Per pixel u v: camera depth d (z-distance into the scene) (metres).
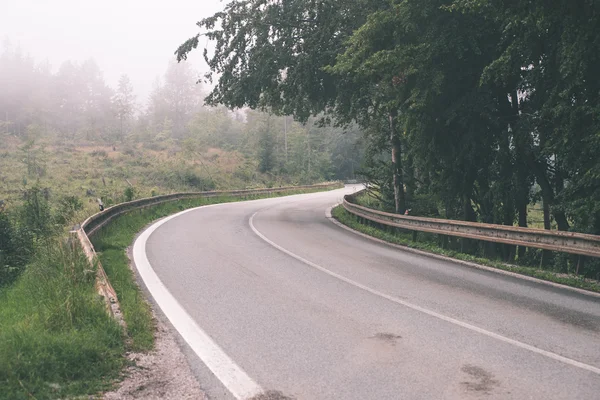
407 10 13.32
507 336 5.71
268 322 6.20
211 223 17.91
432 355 5.08
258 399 4.07
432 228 13.20
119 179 44.94
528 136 13.77
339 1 18.45
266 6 20.91
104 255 10.38
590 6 10.05
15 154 51.78
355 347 5.31
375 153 25.58
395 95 15.71
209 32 20.77
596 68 11.11
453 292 7.94
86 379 4.30
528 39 11.79
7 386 3.83
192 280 8.55
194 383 4.37
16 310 6.84
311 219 21.20
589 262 11.08
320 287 8.14
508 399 4.07
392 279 8.89
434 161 16.50
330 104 22.86
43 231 15.06
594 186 11.35
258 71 20.53
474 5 10.85
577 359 4.99
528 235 10.03
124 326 5.53
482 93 14.22
